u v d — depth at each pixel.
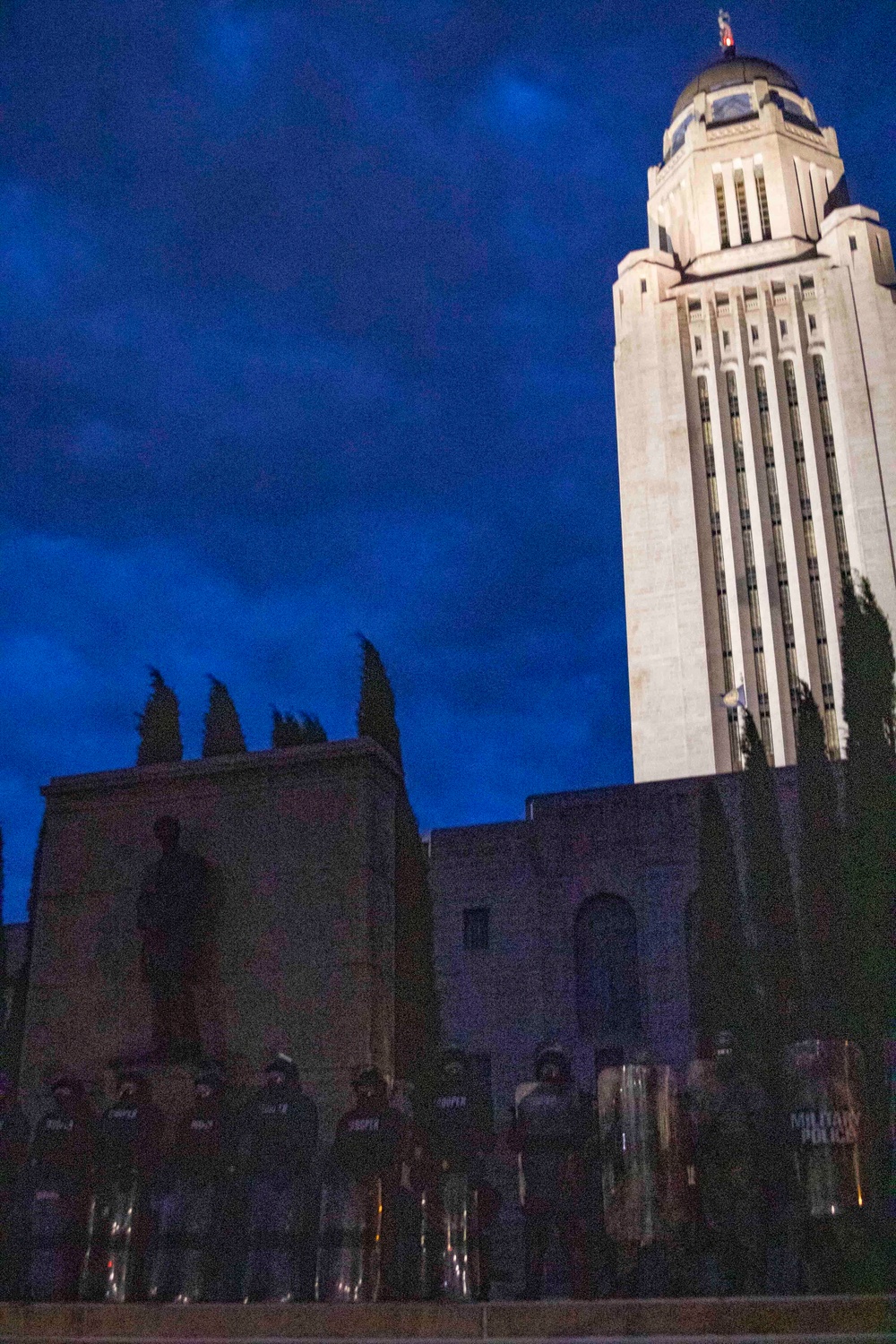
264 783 13.51
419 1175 10.70
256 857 13.28
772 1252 13.59
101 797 14.09
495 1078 39.91
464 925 42.22
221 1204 10.20
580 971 40.84
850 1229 9.70
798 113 99.50
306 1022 12.58
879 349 83.00
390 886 13.49
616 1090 10.39
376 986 12.80
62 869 13.97
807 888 24.39
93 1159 10.50
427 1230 10.30
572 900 41.31
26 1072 13.31
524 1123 10.34
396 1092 11.47
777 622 79.81
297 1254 9.93
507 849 42.66
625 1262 11.05
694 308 89.00
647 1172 10.14
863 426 81.62
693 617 80.88
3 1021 16.50
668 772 77.88
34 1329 8.82
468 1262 9.92
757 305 87.62
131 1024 13.17
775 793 28.80
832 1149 9.88
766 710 78.50
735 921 28.34
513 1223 29.41
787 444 83.75
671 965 39.31
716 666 80.31
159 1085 12.35
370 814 13.23
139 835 13.82
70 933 13.71
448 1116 10.43
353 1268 9.60
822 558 80.31
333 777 13.31
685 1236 10.10
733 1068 11.55
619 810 41.81
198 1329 8.56
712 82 101.38
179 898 12.94
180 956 12.77
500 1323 8.12
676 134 101.44
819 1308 7.78
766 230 92.19
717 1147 11.05
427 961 13.80
